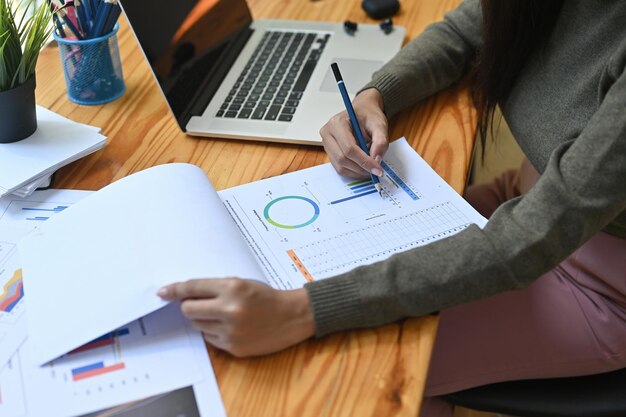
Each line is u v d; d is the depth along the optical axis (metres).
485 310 0.91
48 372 0.62
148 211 0.73
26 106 0.88
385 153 0.90
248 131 0.94
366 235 0.77
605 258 0.91
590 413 0.87
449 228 0.78
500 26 0.92
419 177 0.86
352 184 0.85
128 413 0.58
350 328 0.67
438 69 1.03
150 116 1.00
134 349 0.64
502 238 0.70
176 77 0.97
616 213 0.71
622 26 0.83
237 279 0.64
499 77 0.97
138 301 0.65
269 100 1.00
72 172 0.88
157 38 0.95
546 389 0.90
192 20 1.04
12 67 0.85
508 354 0.89
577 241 0.70
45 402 0.59
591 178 0.69
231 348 0.63
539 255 0.70
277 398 0.60
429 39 1.06
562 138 0.88
